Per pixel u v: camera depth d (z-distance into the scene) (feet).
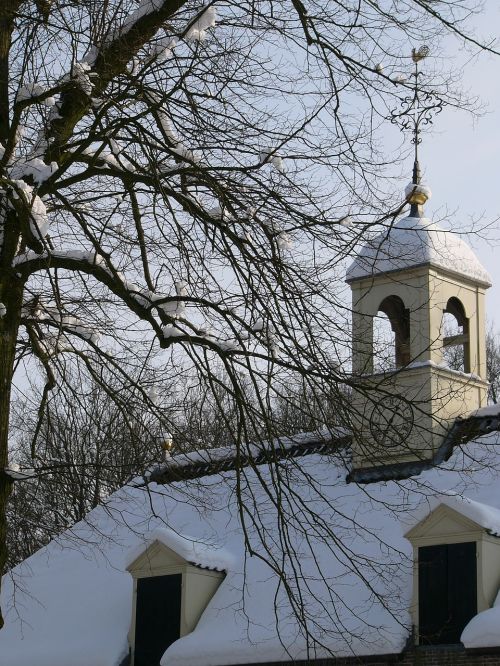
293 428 51.19
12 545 106.42
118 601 93.15
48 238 46.50
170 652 80.18
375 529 81.10
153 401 53.52
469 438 86.07
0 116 49.88
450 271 90.02
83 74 47.80
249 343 50.39
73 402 55.98
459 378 88.99
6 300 48.03
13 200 45.83
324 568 79.77
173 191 49.49
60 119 49.78
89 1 49.34
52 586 100.07
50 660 89.45
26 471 49.29
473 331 92.79
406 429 52.42
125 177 50.19
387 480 86.38
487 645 65.36
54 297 49.83
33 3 49.80
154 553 85.35
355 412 50.19
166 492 103.24
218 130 50.85
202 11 47.78
